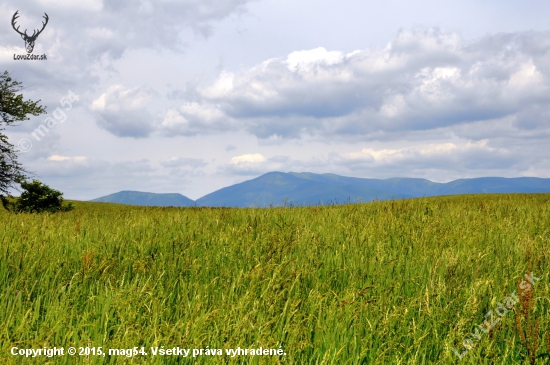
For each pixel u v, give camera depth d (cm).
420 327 431
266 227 868
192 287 516
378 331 405
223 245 724
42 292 491
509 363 395
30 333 384
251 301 459
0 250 635
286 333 412
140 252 679
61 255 649
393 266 627
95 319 425
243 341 372
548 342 358
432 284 514
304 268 581
